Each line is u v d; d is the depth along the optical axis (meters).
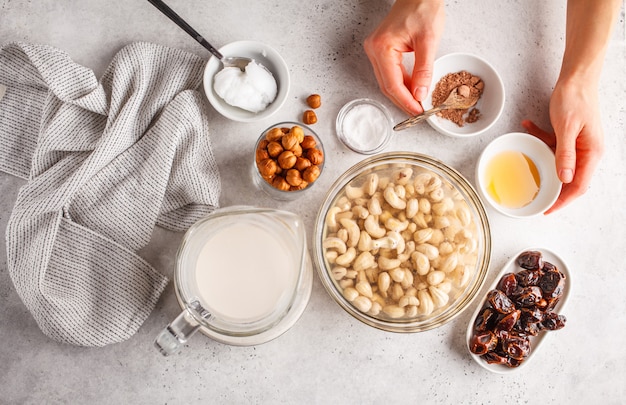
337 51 0.73
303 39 0.72
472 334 0.69
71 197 0.64
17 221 0.63
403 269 0.64
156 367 0.68
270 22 0.72
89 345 0.64
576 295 0.74
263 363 0.69
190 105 0.67
